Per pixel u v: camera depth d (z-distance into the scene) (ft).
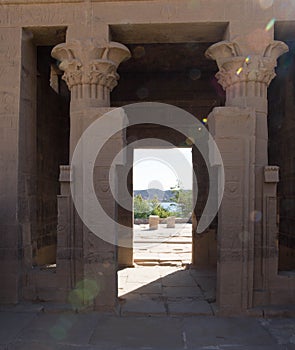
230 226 18.79
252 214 18.90
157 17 19.85
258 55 19.43
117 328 17.07
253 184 18.95
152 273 28.40
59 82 32.71
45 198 27.55
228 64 19.66
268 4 19.66
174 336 16.22
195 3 19.81
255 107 19.44
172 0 19.84
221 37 21.62
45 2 20.08
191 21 19.79
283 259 26.40
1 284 19.76
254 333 16.56
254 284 19.33
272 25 19.60
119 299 21.11
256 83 19.53
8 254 19.76
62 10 20.10
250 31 19.61
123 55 20.45
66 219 19.74
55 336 16.10
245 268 18.75
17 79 20.07
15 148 19.89
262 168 19.44
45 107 27.63
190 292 22.65
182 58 29.81
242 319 18.21
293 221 24.58
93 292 19.10
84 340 15.75
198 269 29.94
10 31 20.22
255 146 19.35
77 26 19.98
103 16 19.95
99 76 19.75
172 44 26.84
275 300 19.22
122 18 19.93
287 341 15.71
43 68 26.99
